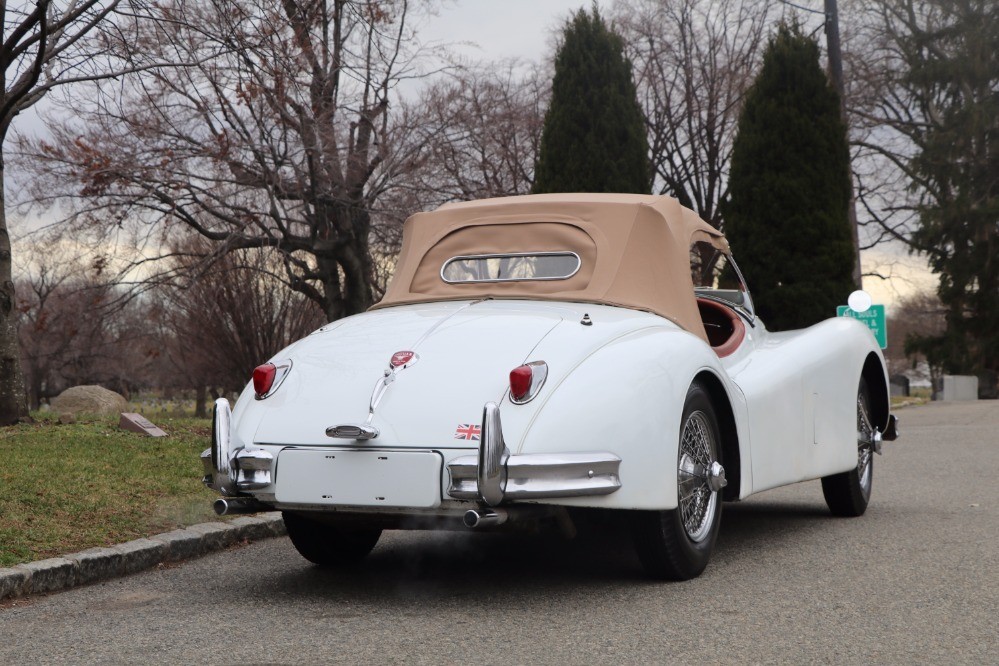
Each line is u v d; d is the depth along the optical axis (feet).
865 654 10.77
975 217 103.04
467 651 11.06
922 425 48.78
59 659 11.11
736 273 20.38
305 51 42.60
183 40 37.09
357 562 16.69
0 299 33.53
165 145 52.60
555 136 58.49
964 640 11.26
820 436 18.75
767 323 57.72
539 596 13.79
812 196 57.16
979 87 106.11
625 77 58.85
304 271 60.59
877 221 111.86
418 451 12.63
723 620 12.28
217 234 56.70
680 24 100.73
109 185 50.49
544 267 16.24
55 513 18.39
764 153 58.03
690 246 17.40
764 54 58.95
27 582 14.47
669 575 14.52
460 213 17.37
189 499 20.70
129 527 17.97
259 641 11.64
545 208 16.80
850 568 15.37
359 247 59.88
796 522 20.27
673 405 13.84
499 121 68.59
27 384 145.28
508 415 12.74
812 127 57.31
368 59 54.65
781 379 17.67
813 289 56.39
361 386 13.52
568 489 12.61
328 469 12.94
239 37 33.91
